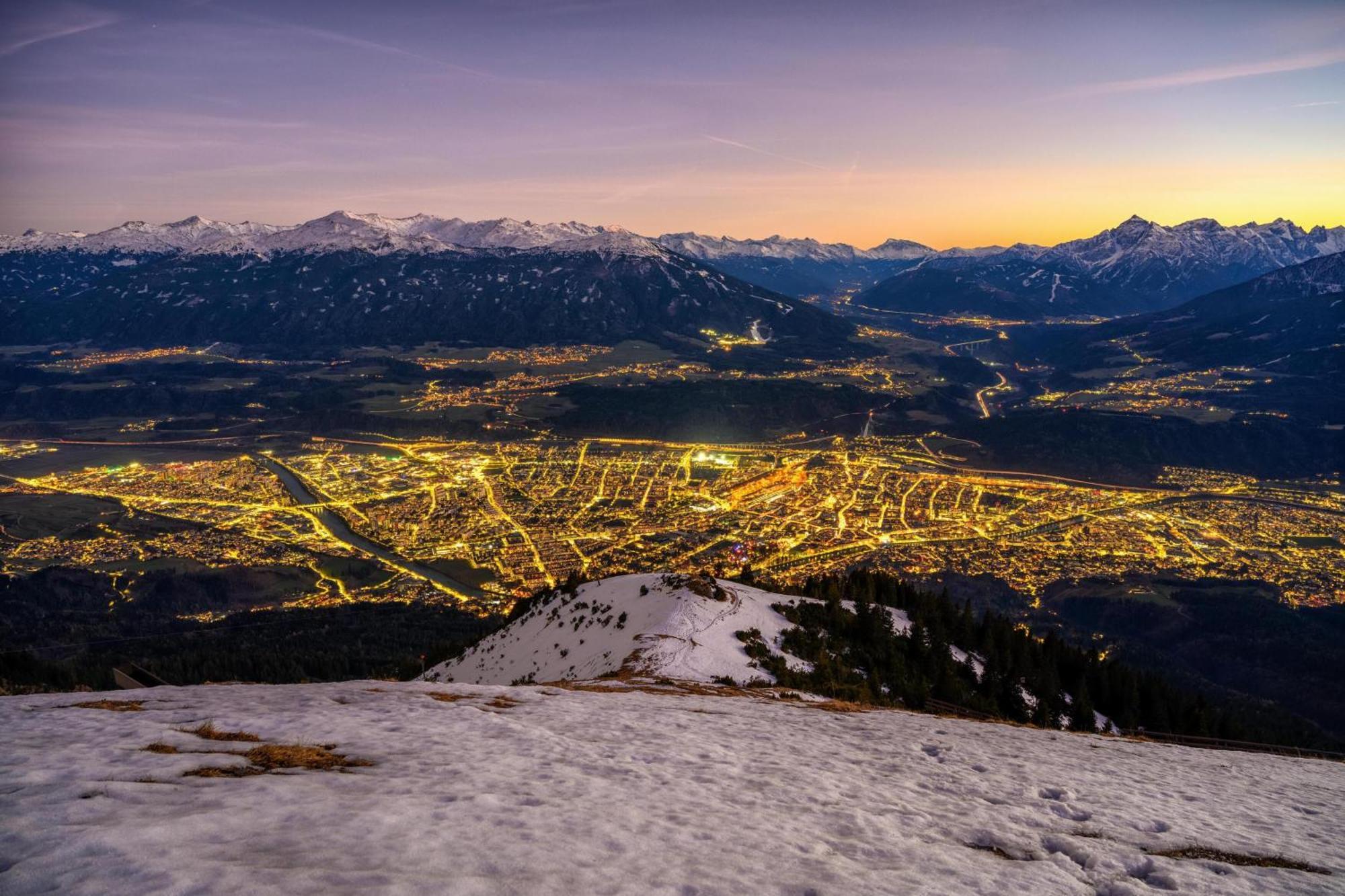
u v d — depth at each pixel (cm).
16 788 1146
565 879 878
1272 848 1353
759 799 1399
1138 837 1342
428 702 2359
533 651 6938
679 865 964
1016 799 1588
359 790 1233
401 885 804
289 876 806
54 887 756
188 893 748
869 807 1404
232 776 1309
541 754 1658
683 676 4694
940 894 937
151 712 1984
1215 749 3278
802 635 6166
